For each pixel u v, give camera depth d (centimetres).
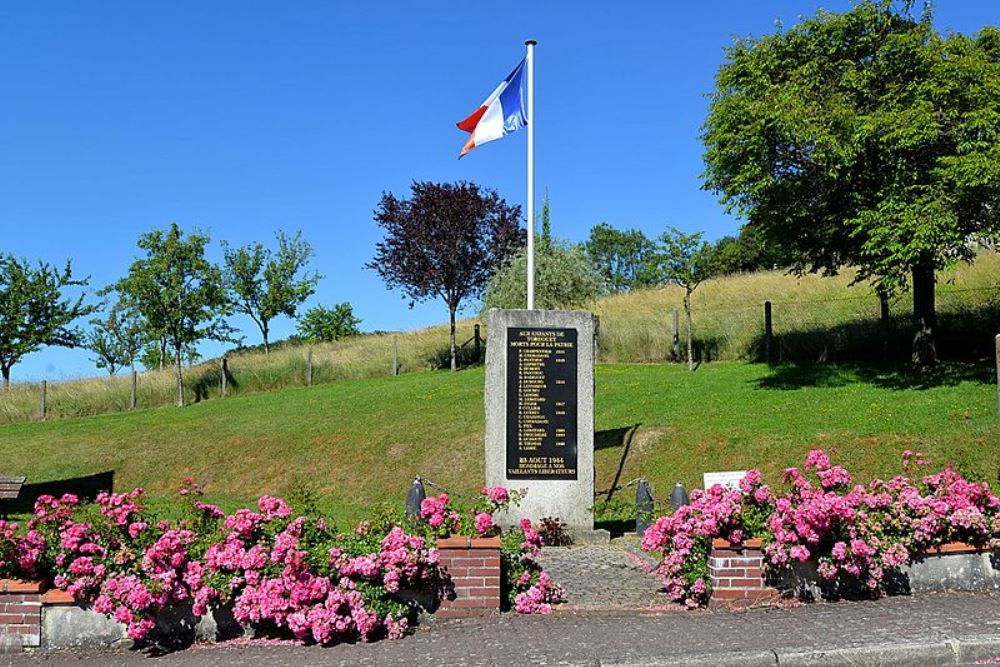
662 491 1641
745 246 4912
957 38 2042
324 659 721
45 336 3747
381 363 3503
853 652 684
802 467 1592
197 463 2239
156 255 3334
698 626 776
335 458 2108
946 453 1534
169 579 774
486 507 943
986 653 696
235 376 3497
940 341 2491
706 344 3005
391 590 796
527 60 1505
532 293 1430
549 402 1370
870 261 2184
